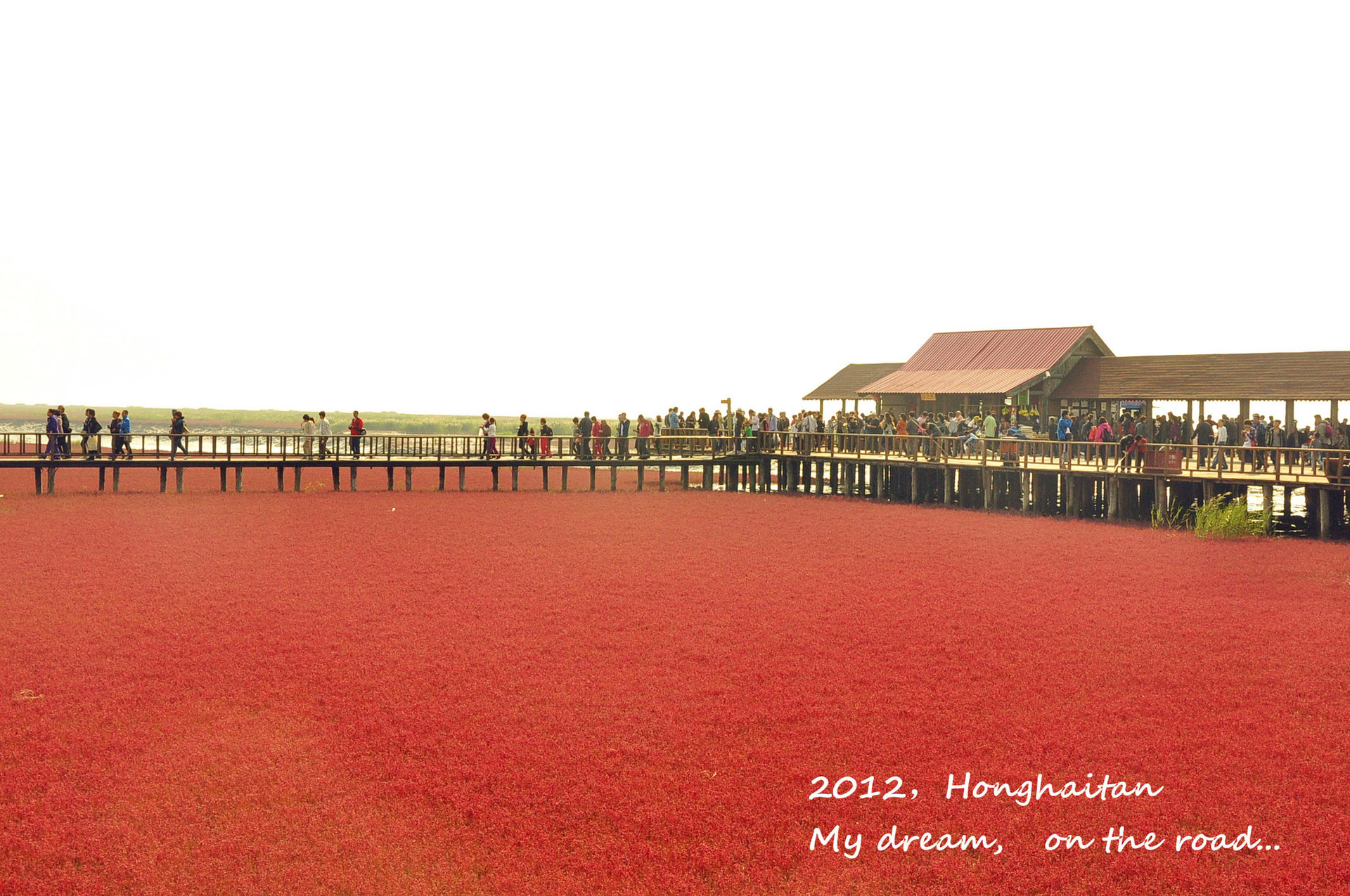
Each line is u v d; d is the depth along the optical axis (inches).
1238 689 665.0
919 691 660.7
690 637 786.2
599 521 1427.2
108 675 675.4
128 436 1627.7
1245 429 1508.4
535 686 665.0
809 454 1824.6
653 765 542.0
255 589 935.7
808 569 1070.4
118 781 512.7
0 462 1525.6
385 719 601.3
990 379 1820.9
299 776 522.0
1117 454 1428.4
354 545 1177.4
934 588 971.3
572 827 474.0
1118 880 430.9
